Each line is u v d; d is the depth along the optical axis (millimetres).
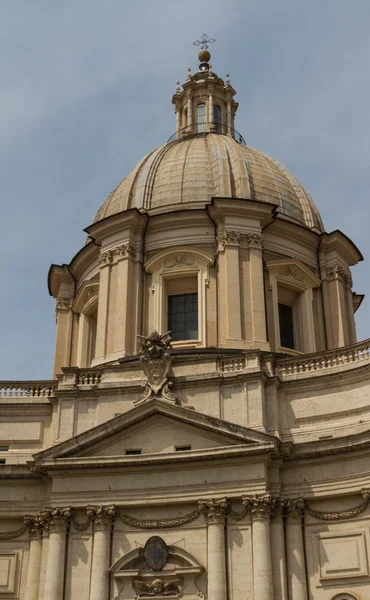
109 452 35500
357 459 33250
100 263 45281
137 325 42875
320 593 32031
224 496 33344
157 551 33219
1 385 38688
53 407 37750
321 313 45656
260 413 34844
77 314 47906
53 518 34406
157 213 46531
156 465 34469
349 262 48406
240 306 42188
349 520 32812
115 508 34312
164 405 35406
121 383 37156
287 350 43250
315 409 35125
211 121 56844
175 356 38281
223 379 36000
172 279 44719
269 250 45156
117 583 33031
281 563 32219
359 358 35344
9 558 35094
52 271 49406
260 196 47688
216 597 31688
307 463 33969
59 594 33094
